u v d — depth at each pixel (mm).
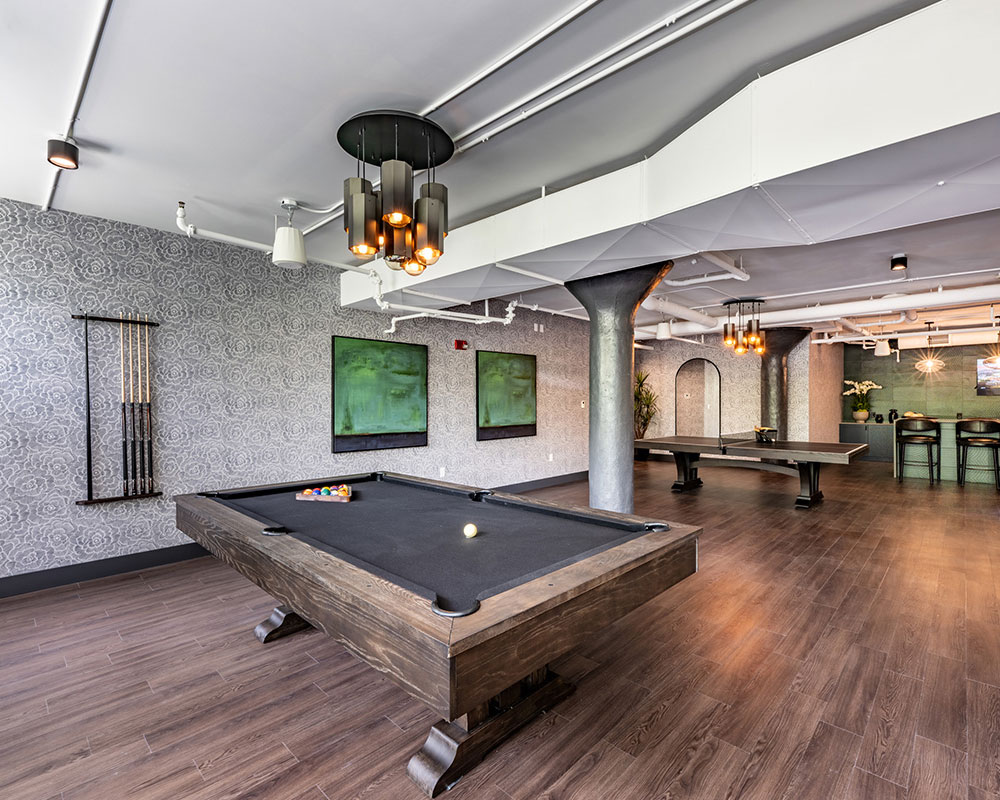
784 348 8469
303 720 2039
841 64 1883
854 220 2574
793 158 2002
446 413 6199
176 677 2359
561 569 1636
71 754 1841
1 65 2049
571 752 1825
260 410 4562
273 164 2949
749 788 1644
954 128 1678
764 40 1969
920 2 1774
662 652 2547
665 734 1919
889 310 6039
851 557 4000
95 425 3715
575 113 2453
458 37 1929
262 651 2602
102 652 2592
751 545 4340
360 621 1436
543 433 7547
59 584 3547
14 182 3145
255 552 1976
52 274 3559
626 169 2758
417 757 1749
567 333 7992
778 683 2260
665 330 7750
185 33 1886
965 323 8070
